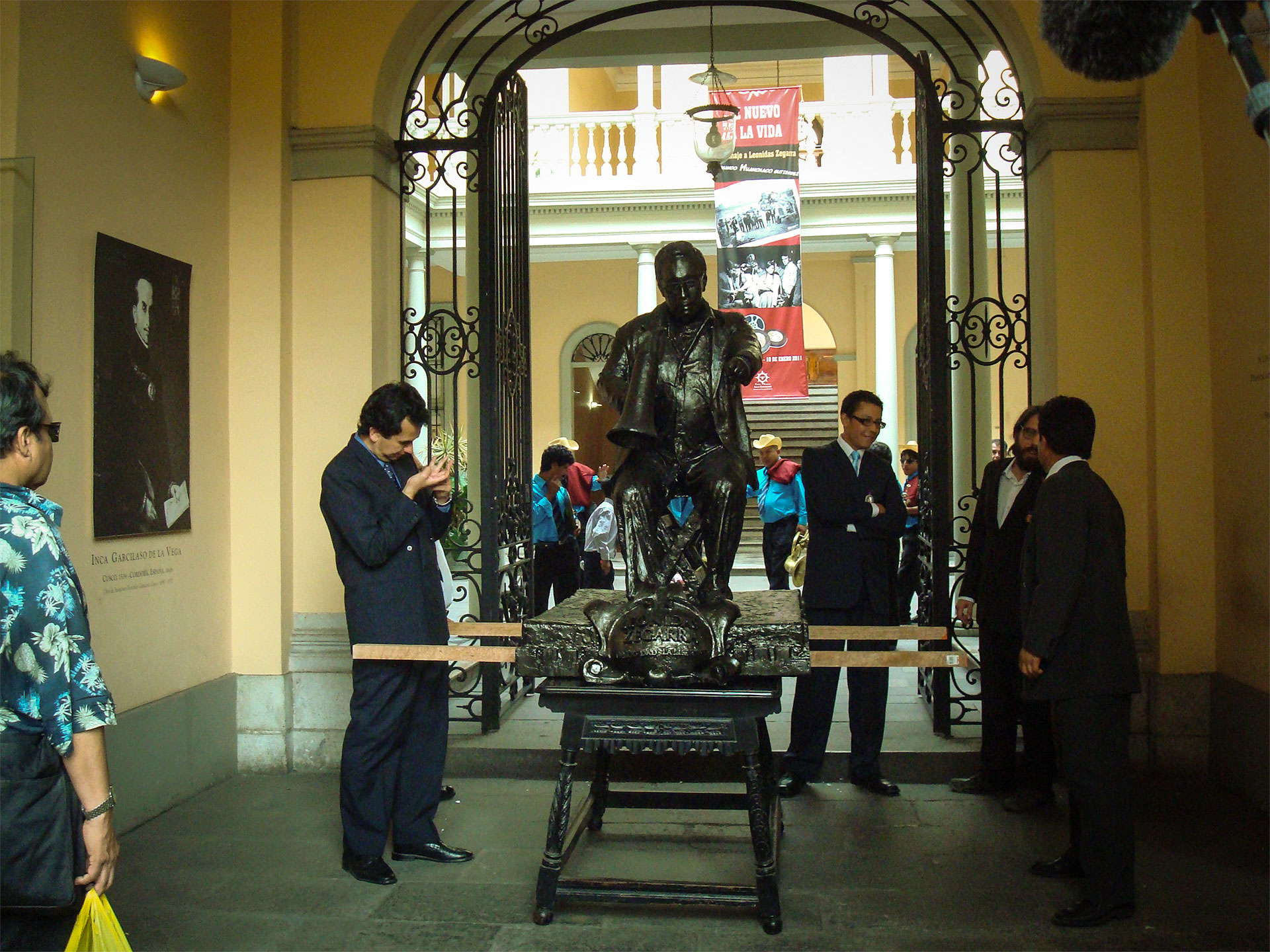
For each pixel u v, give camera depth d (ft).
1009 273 39.24
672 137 44.34
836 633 11.44
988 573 14.64
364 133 16.90
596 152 46.93
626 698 10.28
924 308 17.85
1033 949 10.18
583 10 23.48
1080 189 16.31
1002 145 17.57
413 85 18.21
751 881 11.84
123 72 13.96
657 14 24.06
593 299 52.65
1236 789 15.03
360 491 12.05
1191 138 15.96
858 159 43.39
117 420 13.53
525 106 20.26
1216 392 15.66
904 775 15.85
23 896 7.23
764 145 36.76
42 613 7.17
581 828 12.00
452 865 12.57
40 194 12.15
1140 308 16.25
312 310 16.99
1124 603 10.86
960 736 16.71
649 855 12.76
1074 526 10.78
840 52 24.95
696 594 10.69
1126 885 10.69
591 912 11.18
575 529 24.45
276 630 16.57
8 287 11.27
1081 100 16.30
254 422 16.67
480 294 17.66
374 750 11.97
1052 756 14.35
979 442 25.14
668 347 11.17
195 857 12.81
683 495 11.32
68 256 12.67
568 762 10.76
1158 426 15.87
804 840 13.25
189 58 15.70
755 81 56.18
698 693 10.14
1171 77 15.97
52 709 7.16
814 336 66.44
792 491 25.73
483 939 10.54
